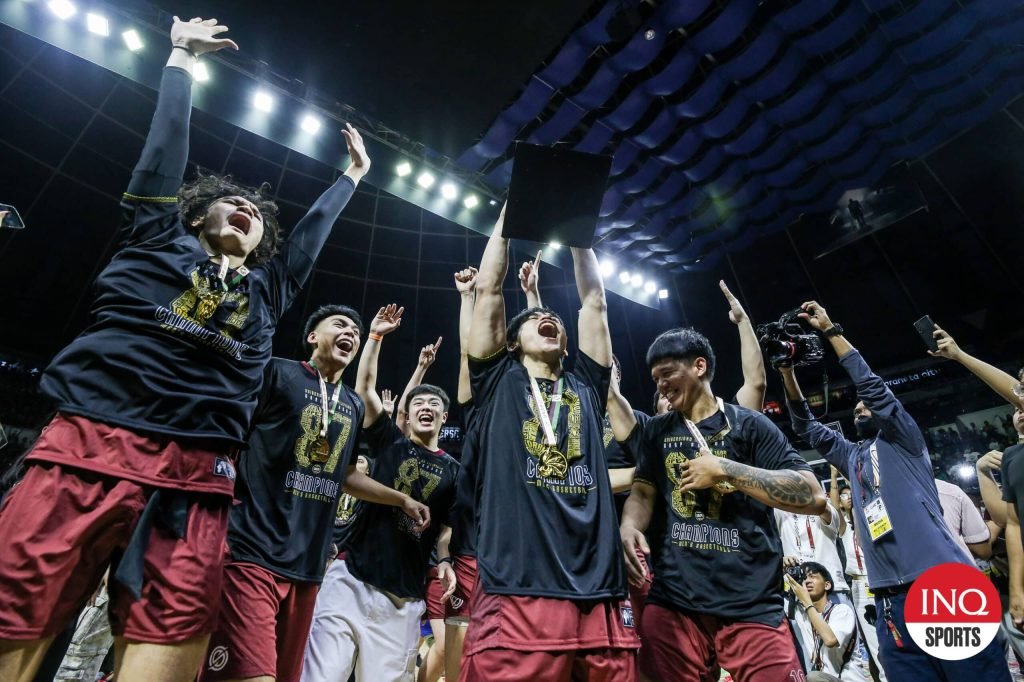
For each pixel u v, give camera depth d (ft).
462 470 6.67
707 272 47.11
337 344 8.19
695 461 6.07
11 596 3.40
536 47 24.06
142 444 4.02
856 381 8.96
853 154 36.50
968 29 28.63
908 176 38.17
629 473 9.25
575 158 6.02
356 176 7.14
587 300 6.92
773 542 6.52
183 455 4.18
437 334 49.34
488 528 5.13
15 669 3.39
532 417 5.69
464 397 8.68
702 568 6.33
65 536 3.60
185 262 4.71
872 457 8.87
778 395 47.62
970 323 40.81
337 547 12.00
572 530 5.02
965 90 31.81
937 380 42.22
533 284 7.85
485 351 6.19
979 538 10.82
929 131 34.78
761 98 31.94
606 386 6.56
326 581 9.52
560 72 27.76
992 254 38.73
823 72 31.07
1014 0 27.25
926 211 39.88
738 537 6.37
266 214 6.22
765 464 6.84
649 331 47.88
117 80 35.55
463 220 31.17
